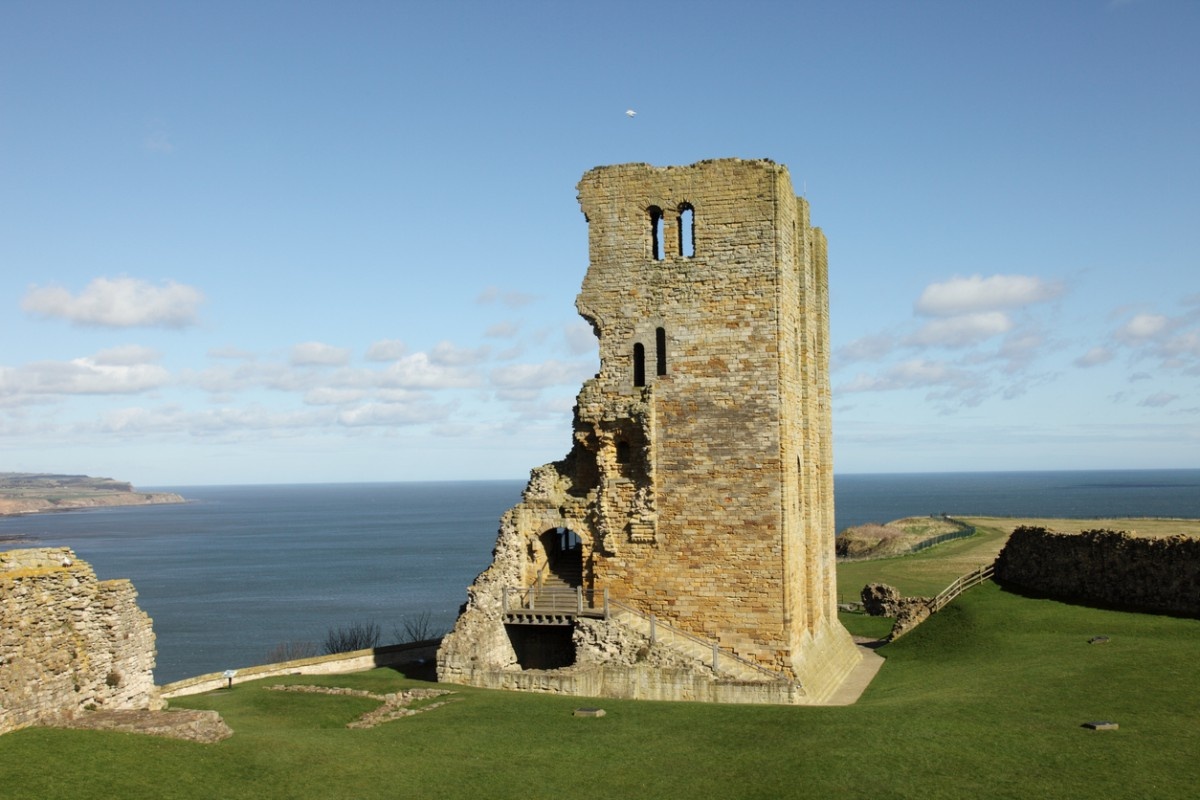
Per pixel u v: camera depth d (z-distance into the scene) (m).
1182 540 44.62
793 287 44.91
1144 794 23.22
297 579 152.25
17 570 26.00
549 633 45.88
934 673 41.91
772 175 41.91
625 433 43.62
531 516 45.00
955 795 23.94
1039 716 29.84
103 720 26.39
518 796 25.23
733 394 41.72
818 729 30.25
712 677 39.16
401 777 26.17
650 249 43.56
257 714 34.34
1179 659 35.53
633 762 27.91
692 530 41.78
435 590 135.00
